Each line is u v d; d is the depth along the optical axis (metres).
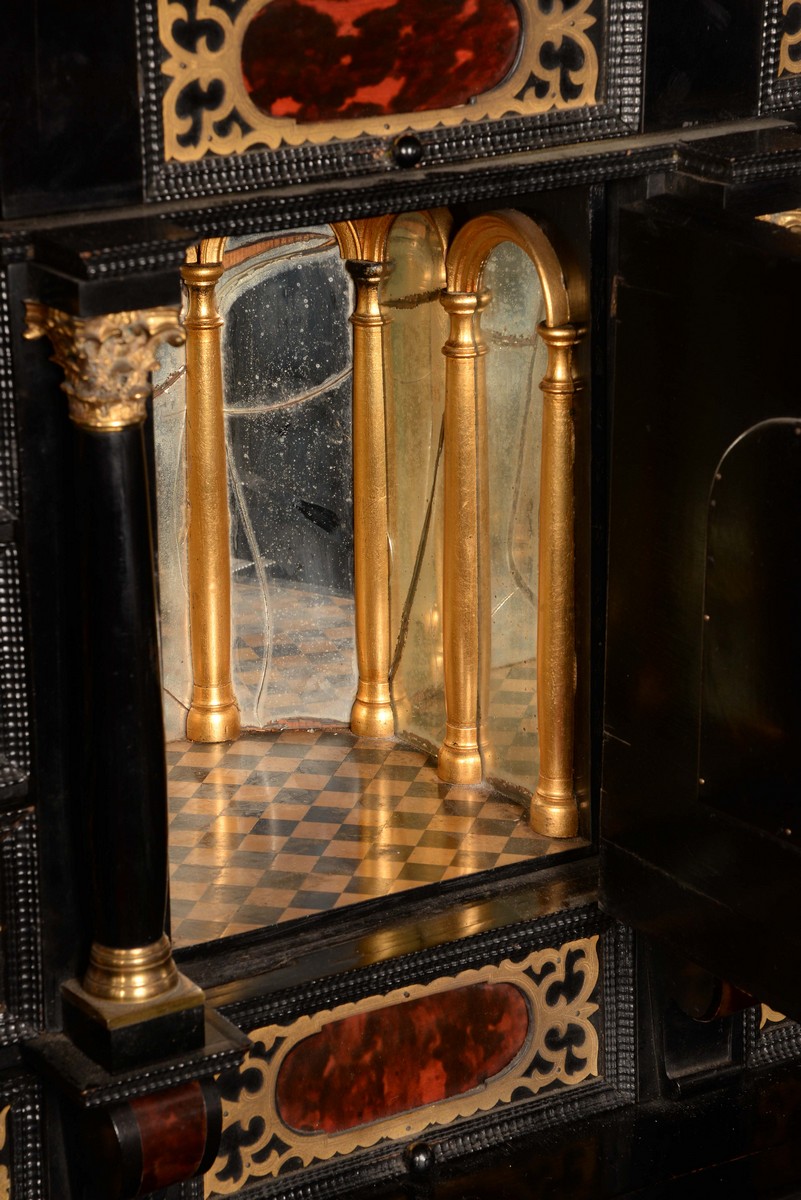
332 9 3.03
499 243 3.77
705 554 3.23
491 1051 3.69
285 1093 3.49
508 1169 3.64
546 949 3.67
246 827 3.95
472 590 4.03
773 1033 3.99
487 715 4.12
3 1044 3.19
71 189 2.89
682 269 3.20
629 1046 3.80
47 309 2.85
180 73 2.94
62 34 2.82
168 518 4.20
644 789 3.50
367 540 4.27
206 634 4.26
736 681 3.21
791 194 3.30
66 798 3.13
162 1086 3.08
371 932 3.56
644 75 3.32
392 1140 3.62
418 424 4.14
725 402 3.14
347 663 4.40
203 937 3.50
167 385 4.12
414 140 3.13
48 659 3.06
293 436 4.27
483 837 3.89
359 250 4.10
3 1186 3.27
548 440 3.63
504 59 3.21
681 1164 3.69
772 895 3.24
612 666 3.54
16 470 2.96
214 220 2.99
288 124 3.06
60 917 3.17
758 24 3.41
